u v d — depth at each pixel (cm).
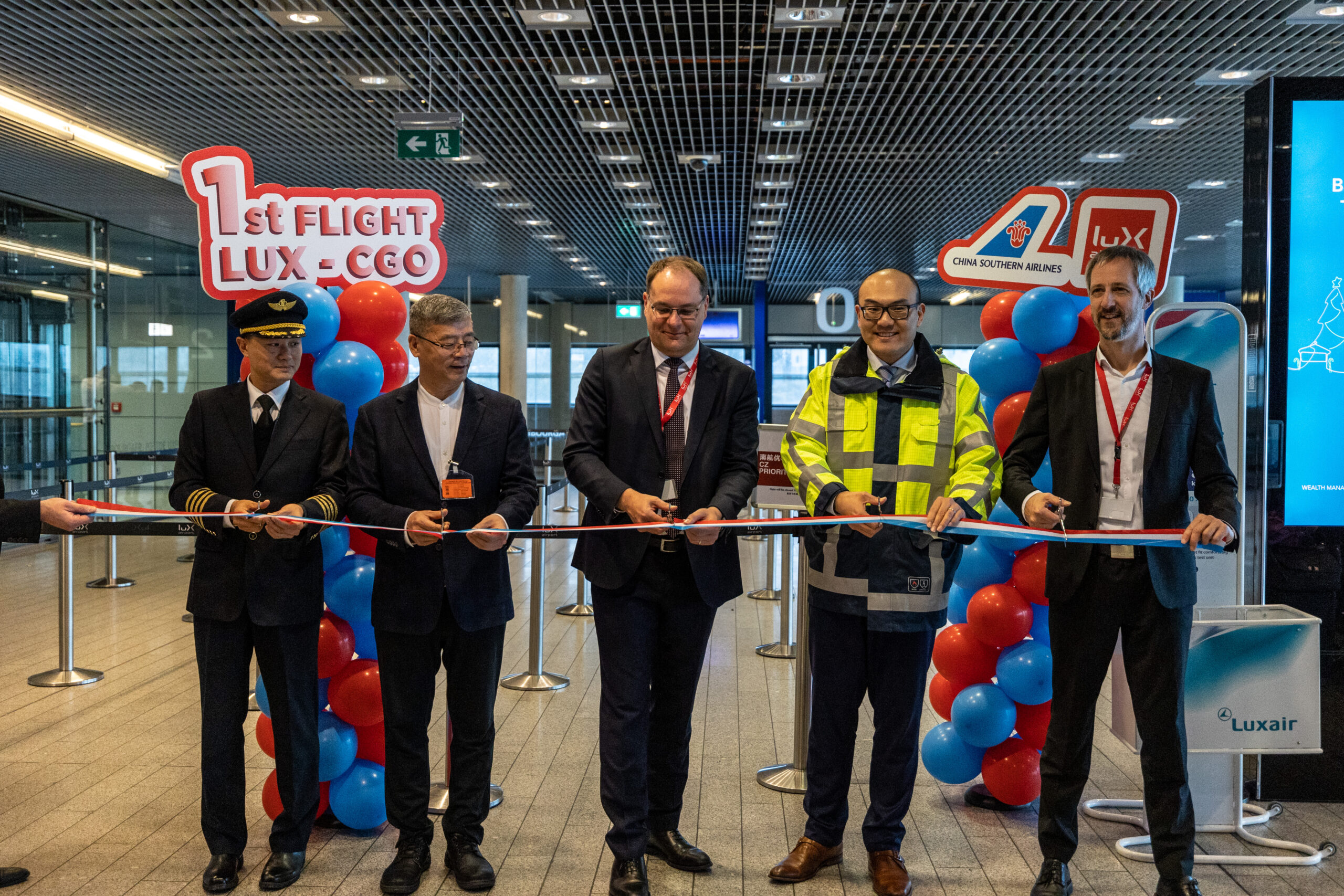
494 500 263
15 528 246
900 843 267
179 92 662
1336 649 320
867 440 254
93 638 554
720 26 565
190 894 252
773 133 784
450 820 259
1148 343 300
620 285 1722
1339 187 320
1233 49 590
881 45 594
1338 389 321
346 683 287
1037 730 310
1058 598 244
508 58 613
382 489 260
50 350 973
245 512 240
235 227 325
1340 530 321
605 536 250
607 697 251
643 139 809
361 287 320
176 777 340
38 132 726
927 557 248
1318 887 259
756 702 438
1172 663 238
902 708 252
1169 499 240
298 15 527
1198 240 1289
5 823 299
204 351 1222
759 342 1752
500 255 1414
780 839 290
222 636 251
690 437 254
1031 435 262
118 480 620
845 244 1304
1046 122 746
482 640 255
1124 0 520
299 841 262
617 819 246
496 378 1894
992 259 329
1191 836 240
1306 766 320
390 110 708
